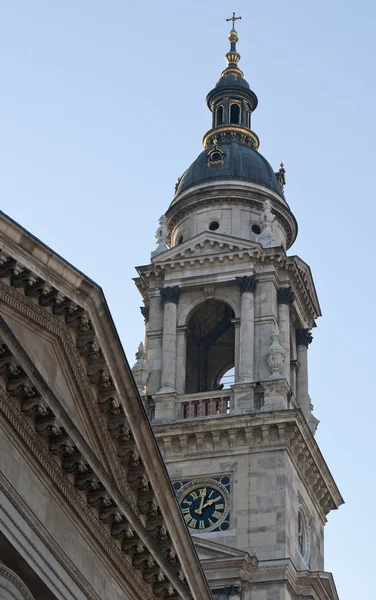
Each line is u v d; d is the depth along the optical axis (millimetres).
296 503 98250
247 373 100812
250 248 105500
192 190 111938
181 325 105062
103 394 59438
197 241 106938
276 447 97312
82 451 55938
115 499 58375
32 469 54375
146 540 61188
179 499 97500
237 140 118000
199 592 67125
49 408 53656
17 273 53875
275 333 102312
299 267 107500
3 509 51844
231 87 121250
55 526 55812
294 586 94000
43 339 56750
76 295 56875
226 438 98188
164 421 99812
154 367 104188
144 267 107750
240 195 111188
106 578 59844
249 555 92688
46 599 55000
